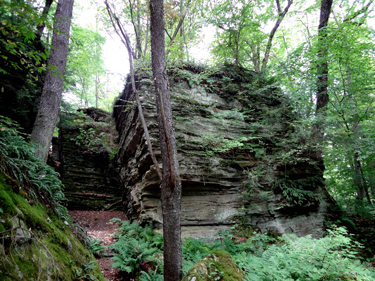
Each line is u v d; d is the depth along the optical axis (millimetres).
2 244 1997
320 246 5051
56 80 6219
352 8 11141
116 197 12898
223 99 10227
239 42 12203
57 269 2566
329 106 10195
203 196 8398
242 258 5621
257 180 8844
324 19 10836
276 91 11219
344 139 8914
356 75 10102
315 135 9219
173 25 11961
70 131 13805
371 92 9891
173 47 8938
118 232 8000
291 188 9031
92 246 5344
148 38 11602
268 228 8453
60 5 6613
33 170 3605
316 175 9898
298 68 10102
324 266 4645
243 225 8289
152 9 4707
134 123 9648
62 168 13016
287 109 10516
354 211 10070
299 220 8930
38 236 2654
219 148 8469
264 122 10117
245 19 11047
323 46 9531
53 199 4066
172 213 4164
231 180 8867
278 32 15094
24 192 3086
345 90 9828
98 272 3598
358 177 11336
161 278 4625
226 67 10828
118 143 14062
